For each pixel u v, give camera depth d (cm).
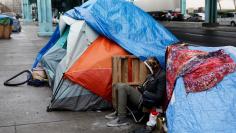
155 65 516
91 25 645
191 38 1995
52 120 552
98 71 595
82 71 592
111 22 664
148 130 488
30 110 609
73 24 670
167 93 480
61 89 596
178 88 444
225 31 2623
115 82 588
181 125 402
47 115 578
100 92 595
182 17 5194
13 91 764
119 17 681
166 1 5075
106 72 597
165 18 5103
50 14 2525
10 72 1005
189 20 5066
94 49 625
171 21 5038
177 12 5244
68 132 500
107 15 674
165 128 456
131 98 529
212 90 424
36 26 4462
